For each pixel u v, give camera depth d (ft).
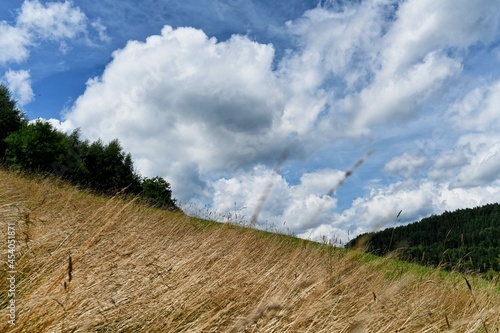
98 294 10.68
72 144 127.75
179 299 11.50
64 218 17.12
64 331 8.46
